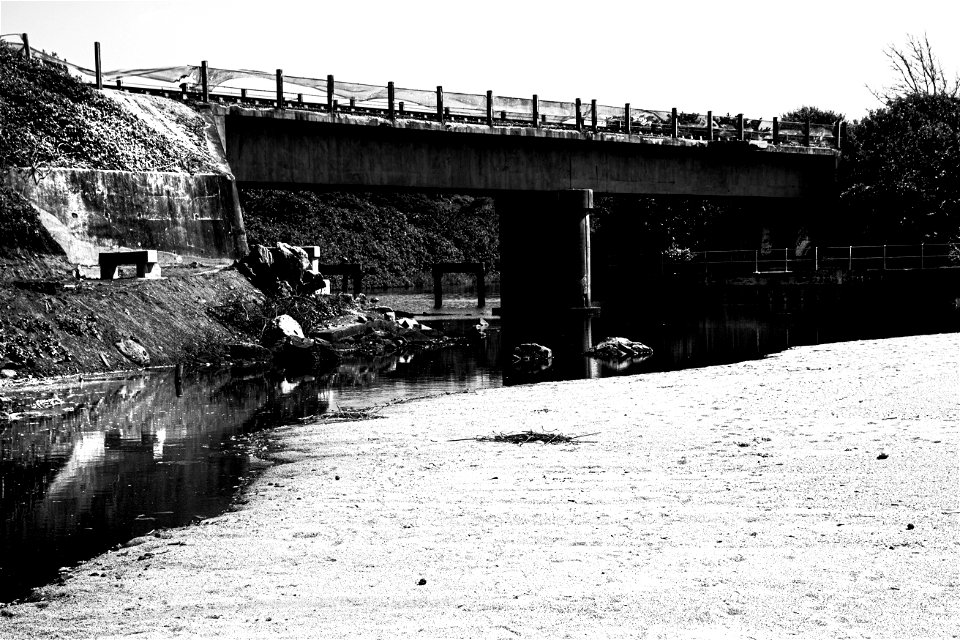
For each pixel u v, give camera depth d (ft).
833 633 26.45
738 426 55.16
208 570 33.91
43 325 88.89
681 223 255.09
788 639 26.20
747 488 41.47
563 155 177.88
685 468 45.55
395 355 112.37
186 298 106.11
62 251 109.70
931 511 36.68
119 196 119.75
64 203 114.62
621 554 33.60
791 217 231.30
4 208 106.63
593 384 78.59
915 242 204.74
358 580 32.22
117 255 107.04
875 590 29.25
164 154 128.26
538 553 34.09
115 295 98.32
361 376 90.99
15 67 127.44
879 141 217.56
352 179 153.79
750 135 208.03
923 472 42.11
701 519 37.29
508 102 170.71
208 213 128.88
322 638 27.71
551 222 178.91
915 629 26.48
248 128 144.15
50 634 28.99
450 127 161.27
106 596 31.83
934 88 258.98
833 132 223.51
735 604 28.66
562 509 39.50
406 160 159.43
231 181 132.98
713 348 111.86
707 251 234.99
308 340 103.30
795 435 51.67
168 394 78.07
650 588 30.22
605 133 179.83
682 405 63.98
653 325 149.79
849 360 85.66
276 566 34.01
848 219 216.33
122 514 42.01
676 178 194.29
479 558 33.83
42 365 85.46
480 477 45.44
